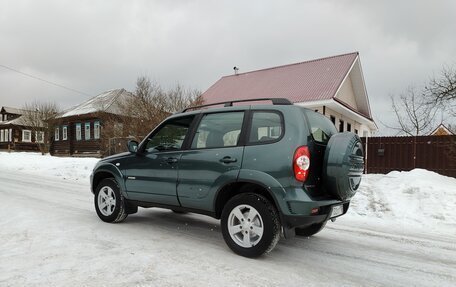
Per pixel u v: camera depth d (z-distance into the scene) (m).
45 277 3.15
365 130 27.80
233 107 4.34
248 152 3.93
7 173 14.12
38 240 4.30
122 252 3.92
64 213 6.04
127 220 5.64
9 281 3.05
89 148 30.97
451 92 11.44
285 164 3.66
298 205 3.56
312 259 4.03
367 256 4.26
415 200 7.73
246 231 3.92
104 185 5.45
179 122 4.79
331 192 3.93
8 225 5.05
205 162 4.23
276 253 4.20
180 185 4.45
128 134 21.36
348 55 21.56
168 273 3.34
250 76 24.20
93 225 5.19
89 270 3.34
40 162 19.39
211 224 5.50
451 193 7.92
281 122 3.88
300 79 20.84
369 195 8.50
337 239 5.04
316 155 3.86
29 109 35.69
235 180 3.93
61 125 34.84
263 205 3.76
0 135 49.28
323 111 18.30
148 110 20.39
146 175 4.86
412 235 5.48
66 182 11.41
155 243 4.34
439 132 24.38
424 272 3.76
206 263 3.67
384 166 13.46
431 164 12.59
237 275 3.36
